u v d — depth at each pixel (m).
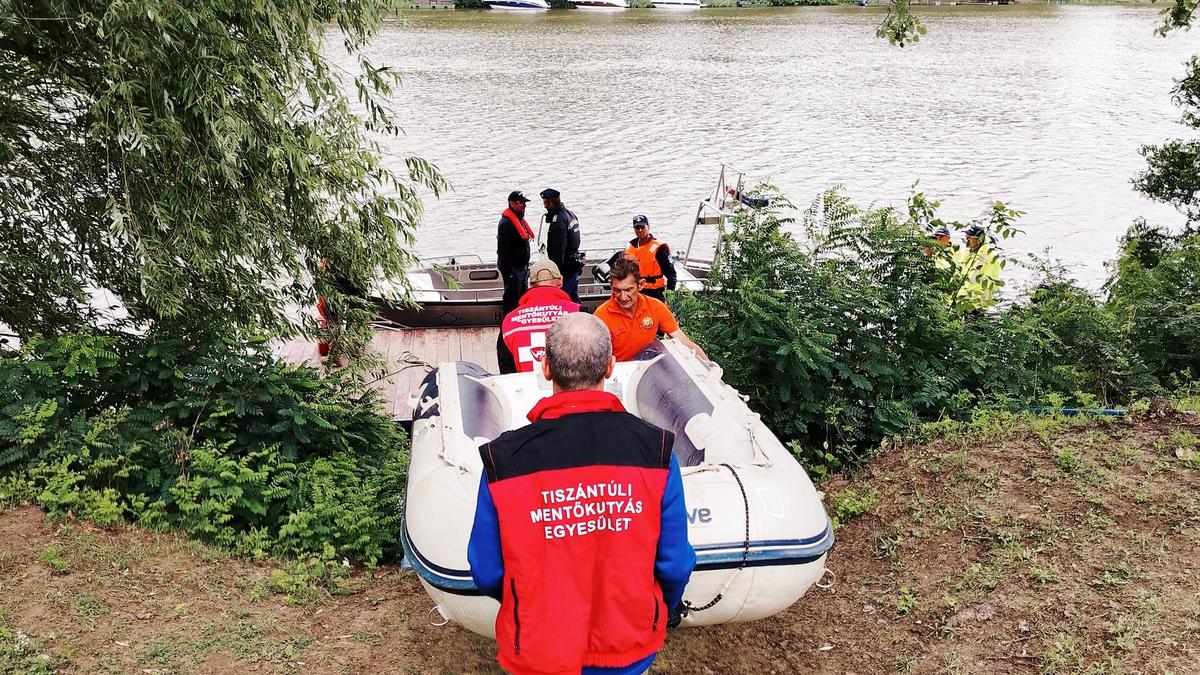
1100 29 89.19
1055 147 33.81
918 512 4.96
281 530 4.97
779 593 3.59
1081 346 7.91
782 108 42.16
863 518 5.14
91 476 5.09
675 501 2.64
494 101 42.72
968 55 66.50
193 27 5.73
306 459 5.93
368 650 4.03
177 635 3.94
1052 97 46.12
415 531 3.72
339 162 6.77
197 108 5.72
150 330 6.19
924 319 6.79
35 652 3.67
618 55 64.69
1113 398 7.83
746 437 4.16
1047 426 5.72
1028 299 9.72
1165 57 65.12
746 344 6.48
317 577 4.66
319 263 7.16
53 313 6.70
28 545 4.45
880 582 4.50
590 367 2.69
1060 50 69.75
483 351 11.75
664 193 26.31
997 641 3.85
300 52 6.57
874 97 45.84
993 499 4.91
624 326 5.60
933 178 28.84
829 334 6.41
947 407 6.62
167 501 5.14
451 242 21.55
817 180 28.38
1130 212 24.91
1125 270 10.46
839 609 4.36
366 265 7.12
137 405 5.60
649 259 11.16
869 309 6.65
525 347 6.04
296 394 6.01
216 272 6.38
